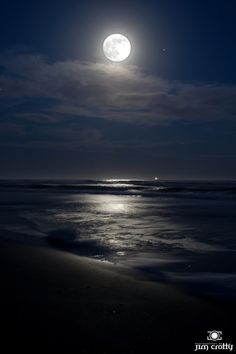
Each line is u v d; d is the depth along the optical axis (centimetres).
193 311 619
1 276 800
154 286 770
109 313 593
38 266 905
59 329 522
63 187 8744
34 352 454
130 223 2000
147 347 481
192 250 1234
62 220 2109
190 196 5075
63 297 665
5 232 1584
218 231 1709
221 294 724
